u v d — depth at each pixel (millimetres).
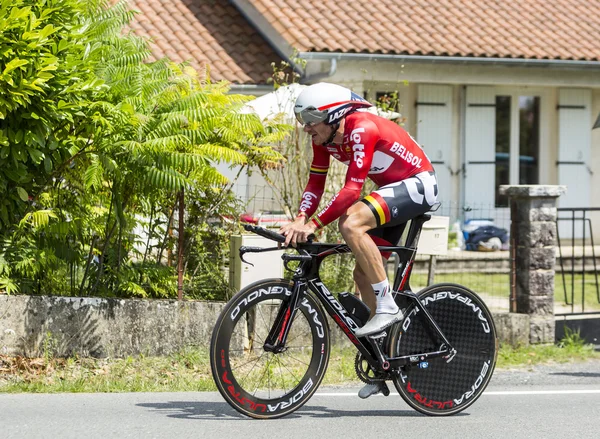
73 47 15875
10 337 15656
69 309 16094
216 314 17281
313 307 11703
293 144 21281
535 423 11781
